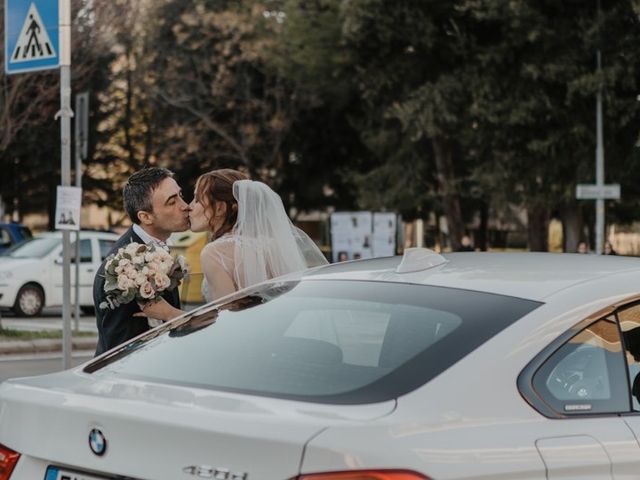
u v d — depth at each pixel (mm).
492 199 38938
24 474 3787
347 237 33281
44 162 45906
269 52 45188
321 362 3855
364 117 47031
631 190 40094
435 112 37312
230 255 6035
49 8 11797
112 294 5625
